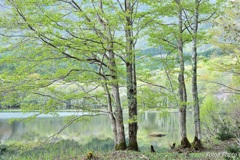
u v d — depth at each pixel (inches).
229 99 802.2
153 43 479.8
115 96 475.2
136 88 460.8
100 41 388.5
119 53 457.4
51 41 373.1
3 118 1288.1
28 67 386.0
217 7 455.5
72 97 422.3
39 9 365.4
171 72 496.7
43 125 1094.4
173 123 1228.5
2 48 381.1
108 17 382.9
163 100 469.7
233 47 476.4
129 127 466.3
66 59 430.6
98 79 443.5
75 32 390.0
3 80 367.9
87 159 372.5
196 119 490.0
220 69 481.4
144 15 423.5
